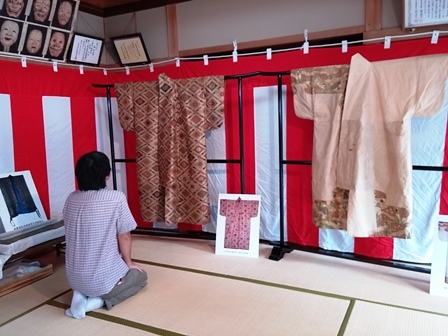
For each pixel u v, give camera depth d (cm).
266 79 282
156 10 331
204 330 179
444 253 212
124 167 347
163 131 295
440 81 210
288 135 280
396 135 219
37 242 245
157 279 238
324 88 241
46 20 285
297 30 281
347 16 264
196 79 282
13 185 273
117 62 354
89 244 193
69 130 316
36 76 290
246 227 280
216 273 246
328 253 263
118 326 185
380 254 262
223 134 302
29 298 220
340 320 185
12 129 277
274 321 186
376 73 226
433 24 233
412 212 232
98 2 346
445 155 237
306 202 282
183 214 301
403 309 195
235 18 302
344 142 236
